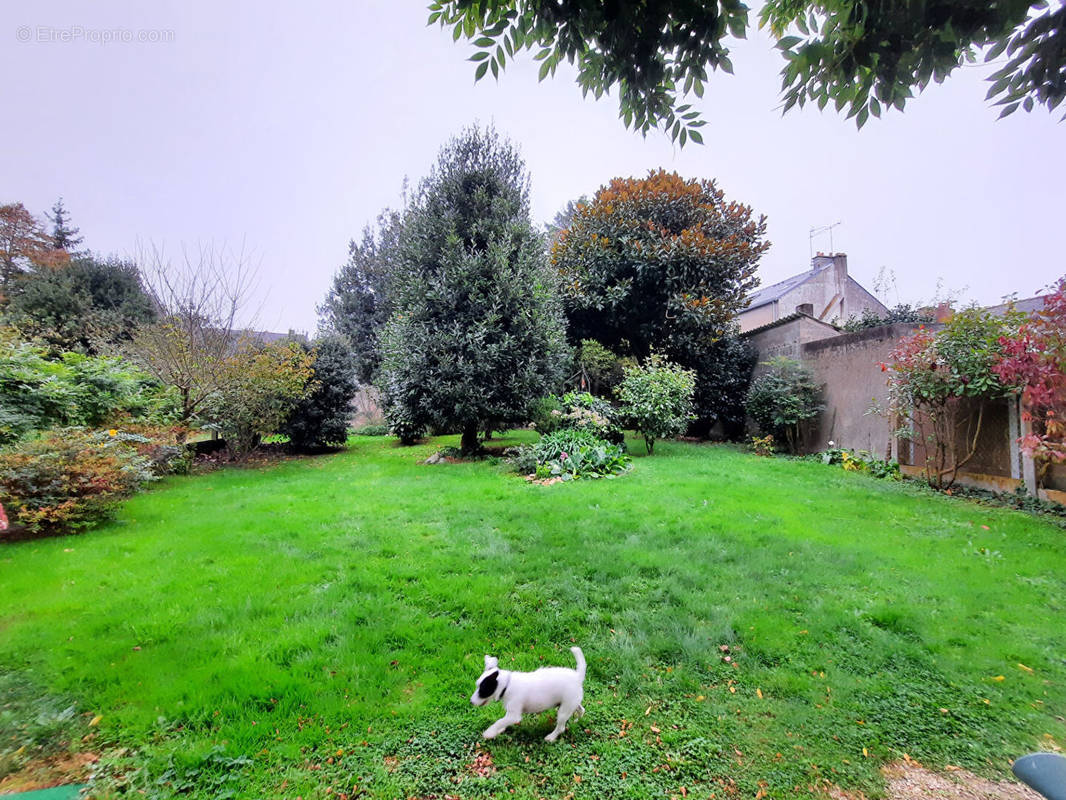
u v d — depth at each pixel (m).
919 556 4.24
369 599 3.38
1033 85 2.27
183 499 6.51
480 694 2.07
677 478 7.56
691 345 12.74
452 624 3.11
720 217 13.74
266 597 3.39
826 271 18.11
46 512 4.78
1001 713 2.33
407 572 3.88
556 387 10.67
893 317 13.82
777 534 4.76
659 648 2.82
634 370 10.85
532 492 6.71
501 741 2.13
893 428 8.24
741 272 13.53
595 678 2.59
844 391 9.81
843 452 9.23
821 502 6.09
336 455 11.70
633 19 2.37
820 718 2.28
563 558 4.19
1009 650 2.82
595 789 1.88
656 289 12.62
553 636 2.99
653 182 13.55
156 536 4.83
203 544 4.54
